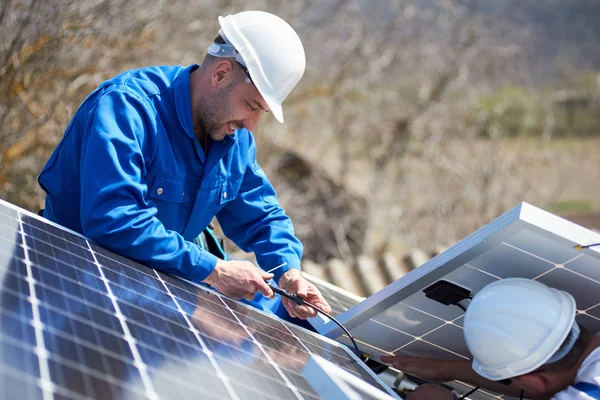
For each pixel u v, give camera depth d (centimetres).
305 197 1111
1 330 182
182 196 353
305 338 314
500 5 1305
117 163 313
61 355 184
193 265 322
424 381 377
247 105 344
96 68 787
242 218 402
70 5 758
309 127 1143
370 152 1200
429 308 317
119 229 306
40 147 768
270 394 220
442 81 1234
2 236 251
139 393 185
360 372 300
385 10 1186
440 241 1192
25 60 739
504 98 1349
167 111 343
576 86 1602
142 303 254
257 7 1062
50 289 224
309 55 1139
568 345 283
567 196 1600
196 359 223
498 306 287
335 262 837
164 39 856
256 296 403
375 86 1193
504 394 350
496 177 1283
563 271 293
